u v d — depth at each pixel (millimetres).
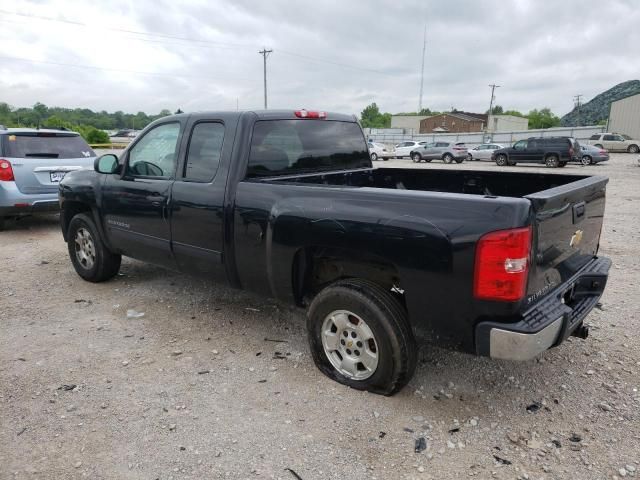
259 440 2953
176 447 2895
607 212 10945
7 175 7945
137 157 4832
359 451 2859
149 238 4707
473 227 2742
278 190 3639
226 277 4129
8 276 6070
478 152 35031
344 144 4938
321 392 3434
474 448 2881
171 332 4422
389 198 3082
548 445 2900
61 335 4371
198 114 4289
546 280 3031
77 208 5750
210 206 4027
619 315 4719
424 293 2977
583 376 3633
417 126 93812
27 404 3320
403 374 3227
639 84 139875
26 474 2689
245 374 3689
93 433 3023
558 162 27094
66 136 8969
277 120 4203
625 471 2684
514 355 2750
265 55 55156
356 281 3328
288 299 3771
